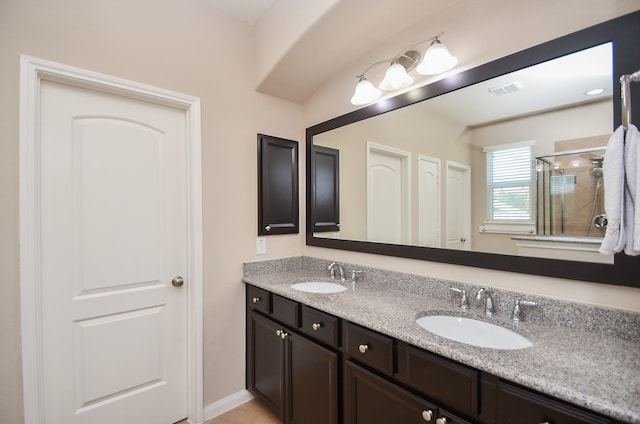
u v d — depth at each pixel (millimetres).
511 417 852
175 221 1826
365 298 1548
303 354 1580
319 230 2227
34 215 1356
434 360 1033
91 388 1562
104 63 1529
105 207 1597
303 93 2258
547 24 1192
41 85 1424
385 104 1782
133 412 1688
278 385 1770
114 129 1626
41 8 1371
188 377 1859
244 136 2064
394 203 1748
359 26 1637
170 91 1738
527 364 870
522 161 1269
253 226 2107
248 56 2092
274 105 2227
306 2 1646
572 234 1145
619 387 750
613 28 1047
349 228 2008
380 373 1232
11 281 1308
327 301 1499
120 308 1645
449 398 991
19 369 1324
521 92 1267
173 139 1822
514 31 1276
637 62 1004
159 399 1774
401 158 1714
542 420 793
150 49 1675
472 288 1405
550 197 1199
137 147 1698
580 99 1124
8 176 1298
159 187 1770
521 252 1272
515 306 1242
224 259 1965
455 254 1469
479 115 1395
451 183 1494
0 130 1280
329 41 1750
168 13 1745
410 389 1121
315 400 1509
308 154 2311
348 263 2020
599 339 1036
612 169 878
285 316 1696
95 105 1571
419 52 1593
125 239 1658
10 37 1303
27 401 1338
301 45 1764
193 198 1831
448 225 1506
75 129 1516
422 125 1611
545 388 771
